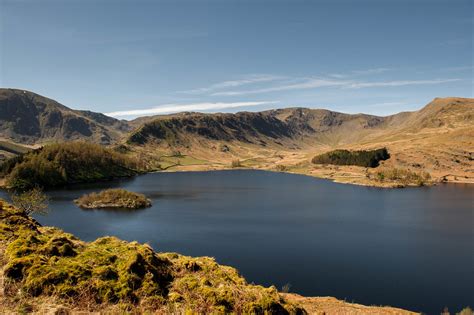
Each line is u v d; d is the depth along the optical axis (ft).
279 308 72.95
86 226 384.88
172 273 77.30
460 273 244.63
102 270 66.13
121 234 350.64
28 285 57.82
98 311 57.62
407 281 230.07
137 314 59.77
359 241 329.11
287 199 608.19
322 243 321.52
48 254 68.85
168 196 643.04
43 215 440.86
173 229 374.63
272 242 324.60
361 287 220.02
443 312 186.80
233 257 279.08
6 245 71.61
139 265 71.05
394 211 490.90
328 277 235.81
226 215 457.68
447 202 568.41
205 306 66.39
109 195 531.91
